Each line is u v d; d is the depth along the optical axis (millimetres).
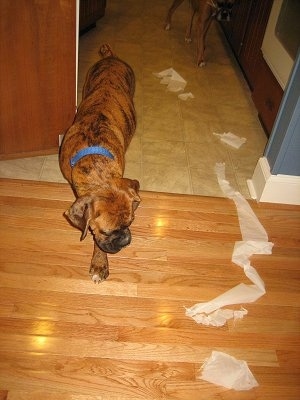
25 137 3061
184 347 2072
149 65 4836
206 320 2205
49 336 2029
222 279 2443
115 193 1979
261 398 1924
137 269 2422
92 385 1872
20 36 2516
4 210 2697
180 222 2787
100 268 2320
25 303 2158
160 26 5988
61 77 2834
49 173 3074
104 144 2238
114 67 3020
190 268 2480
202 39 4785
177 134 3711
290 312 2314
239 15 4984
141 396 1860
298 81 2461
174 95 4293
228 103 4281
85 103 2660
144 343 2061
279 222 2904
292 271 2557
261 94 3910
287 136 2617
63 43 2672
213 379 1959
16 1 2365
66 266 2381
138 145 3510
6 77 2668
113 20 5918
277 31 3584
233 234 2756
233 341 2131
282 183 2902
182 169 3307
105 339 2053
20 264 2352
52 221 2664
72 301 2203
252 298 2354
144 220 2762
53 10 2490
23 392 1816
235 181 3254
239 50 4965
